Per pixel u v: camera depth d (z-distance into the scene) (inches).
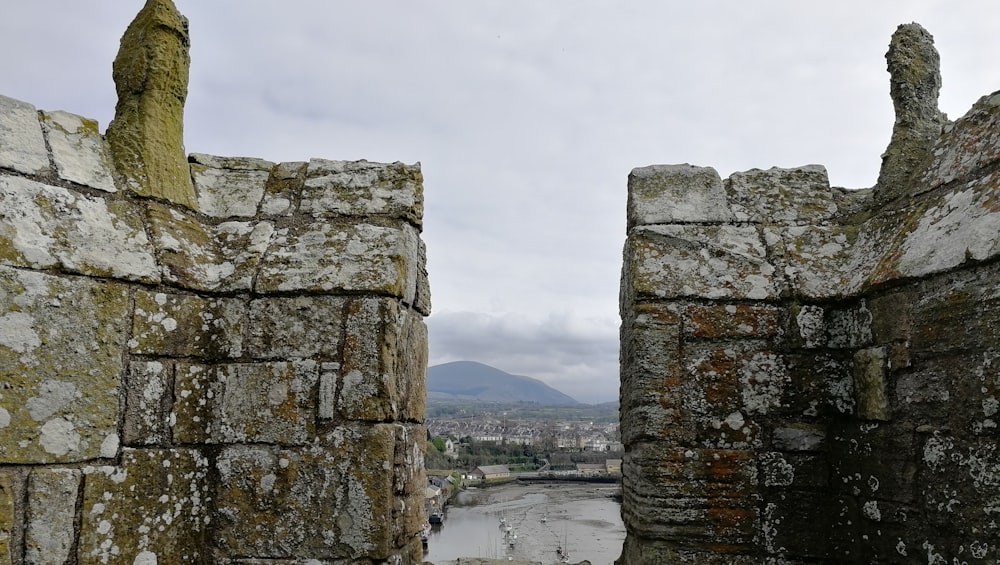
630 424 137.7
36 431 96.5
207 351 120.3
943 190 120.6
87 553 100.3
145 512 107.9
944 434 104.7
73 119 116.0
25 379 96.2
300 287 121.2
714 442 126.8
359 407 115.6
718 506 124.8
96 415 103.4
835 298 129.6
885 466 115.4
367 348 117.9
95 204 110.7
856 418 123.9
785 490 125.1
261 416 116.8
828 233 140.6
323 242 127.0
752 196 146.0
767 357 129.3
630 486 139.1
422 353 138.3
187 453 114.7
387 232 127.3
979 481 97.7
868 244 132.8
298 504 113.6
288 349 119.2
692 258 136.2
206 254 126.2
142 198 119.0
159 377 112.8
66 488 98.7
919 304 111.5
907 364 112.9
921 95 141.3
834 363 128.6
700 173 148.0
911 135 138.9
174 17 128.6
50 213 103.5
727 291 132.3
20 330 96.3
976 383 99.2
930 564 106.1
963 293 102.9
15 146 103.3
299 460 114.7
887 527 114.6
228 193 137.0
